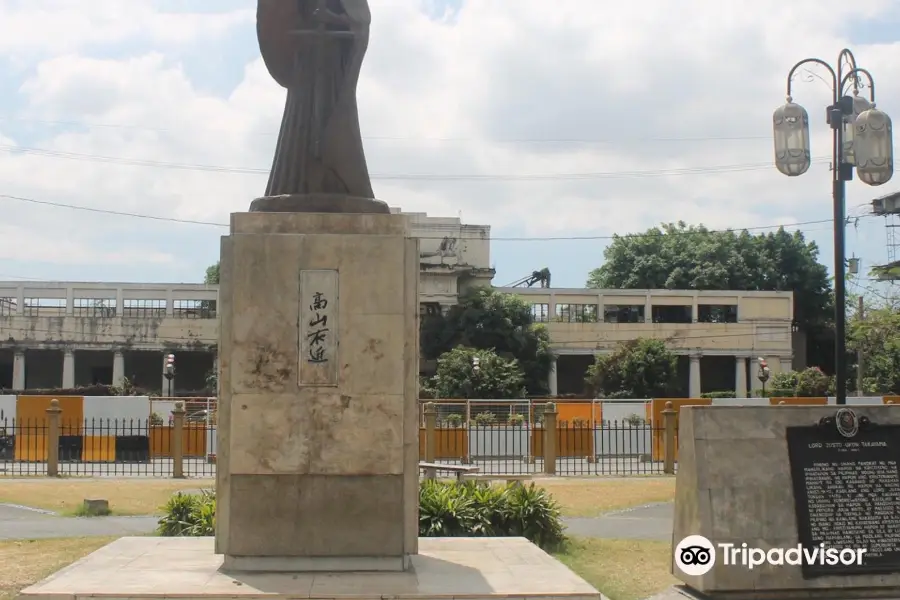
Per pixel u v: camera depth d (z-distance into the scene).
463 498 13.15
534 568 9.15
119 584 8.30
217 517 8.91
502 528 13.14
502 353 52.75
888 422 8.92
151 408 30.06
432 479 14.75
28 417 27.33
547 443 24.67
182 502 13.47
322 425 8.98
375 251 9.11
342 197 9.45
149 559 9.41
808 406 8.97
